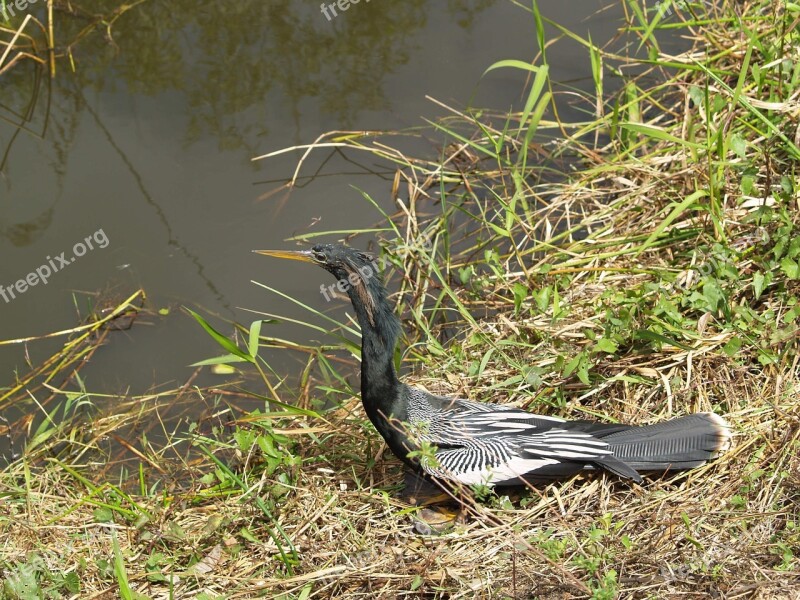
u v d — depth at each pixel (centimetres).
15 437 845
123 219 1028
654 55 1063
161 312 944
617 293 820
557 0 1305
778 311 775
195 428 838
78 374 896
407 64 1215
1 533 712
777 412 686
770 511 622
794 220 812
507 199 1032
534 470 685
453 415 724
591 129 1033
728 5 1116
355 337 924
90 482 771
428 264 970
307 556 667
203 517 720
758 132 877
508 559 626
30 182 1070
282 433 780
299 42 1263
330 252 705
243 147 1112
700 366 752
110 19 1298
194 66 1228
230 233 1017
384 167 1095
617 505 674
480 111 1134
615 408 756
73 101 1184
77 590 646
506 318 862
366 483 745
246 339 916
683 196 916
